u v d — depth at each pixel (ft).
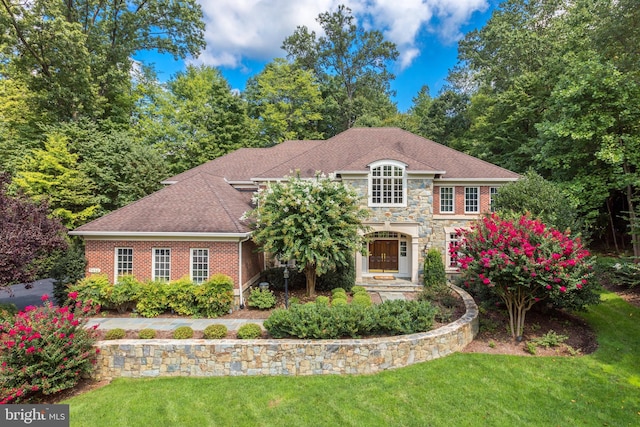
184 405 25.85
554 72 78.59
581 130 56.54
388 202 59.62
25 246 34.45
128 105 107.76
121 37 95.50
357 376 29.73
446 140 129.90
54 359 26.43
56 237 39.27
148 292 43.75
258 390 27.81
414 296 53.16
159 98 112.88
